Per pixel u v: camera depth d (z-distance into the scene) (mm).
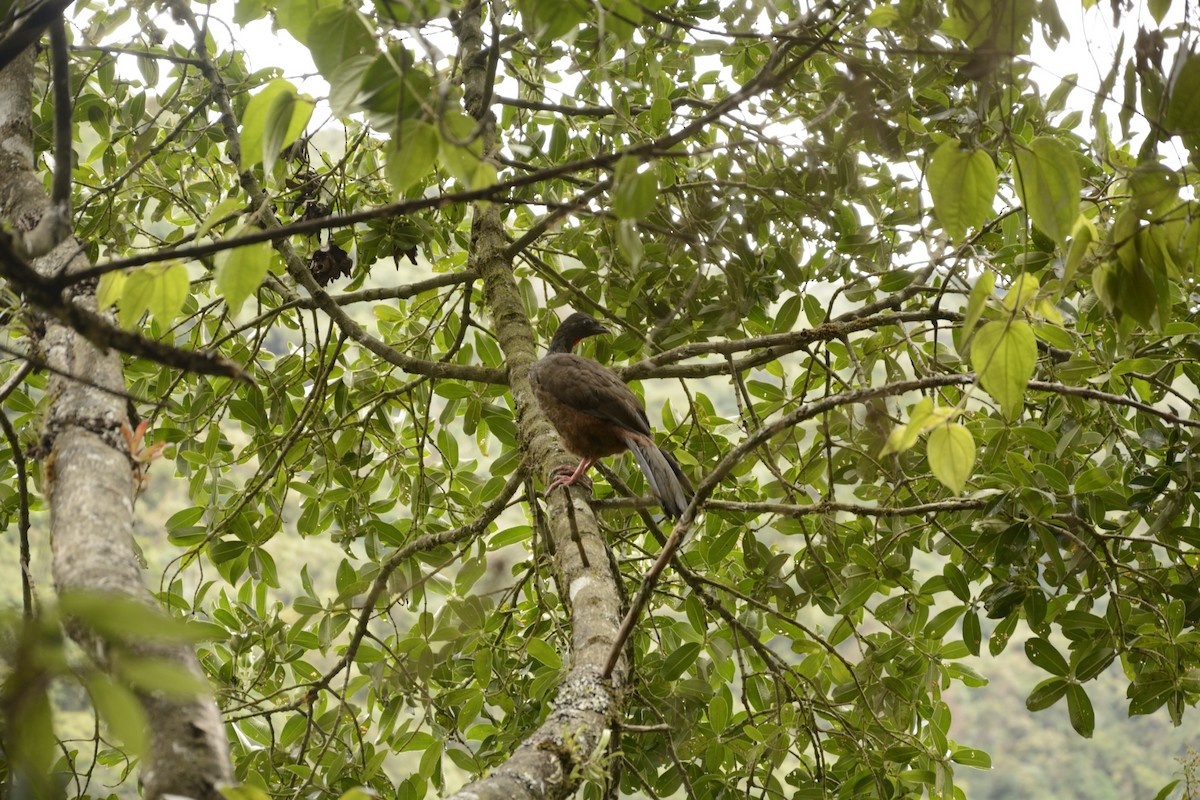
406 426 7645
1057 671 5441
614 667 3789
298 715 6434
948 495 6215
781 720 5836
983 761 6051
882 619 5945
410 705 6086
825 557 6520
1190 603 5488
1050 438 5242
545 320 7449
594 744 3383
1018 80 5000
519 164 5289
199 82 6730
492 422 6793
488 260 6750
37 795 1299
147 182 6699
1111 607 5469
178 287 2811
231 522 6215
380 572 5797
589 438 5777
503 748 6258
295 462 7094
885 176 6051
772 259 6207
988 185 2842
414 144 2500
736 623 5629
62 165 2539
